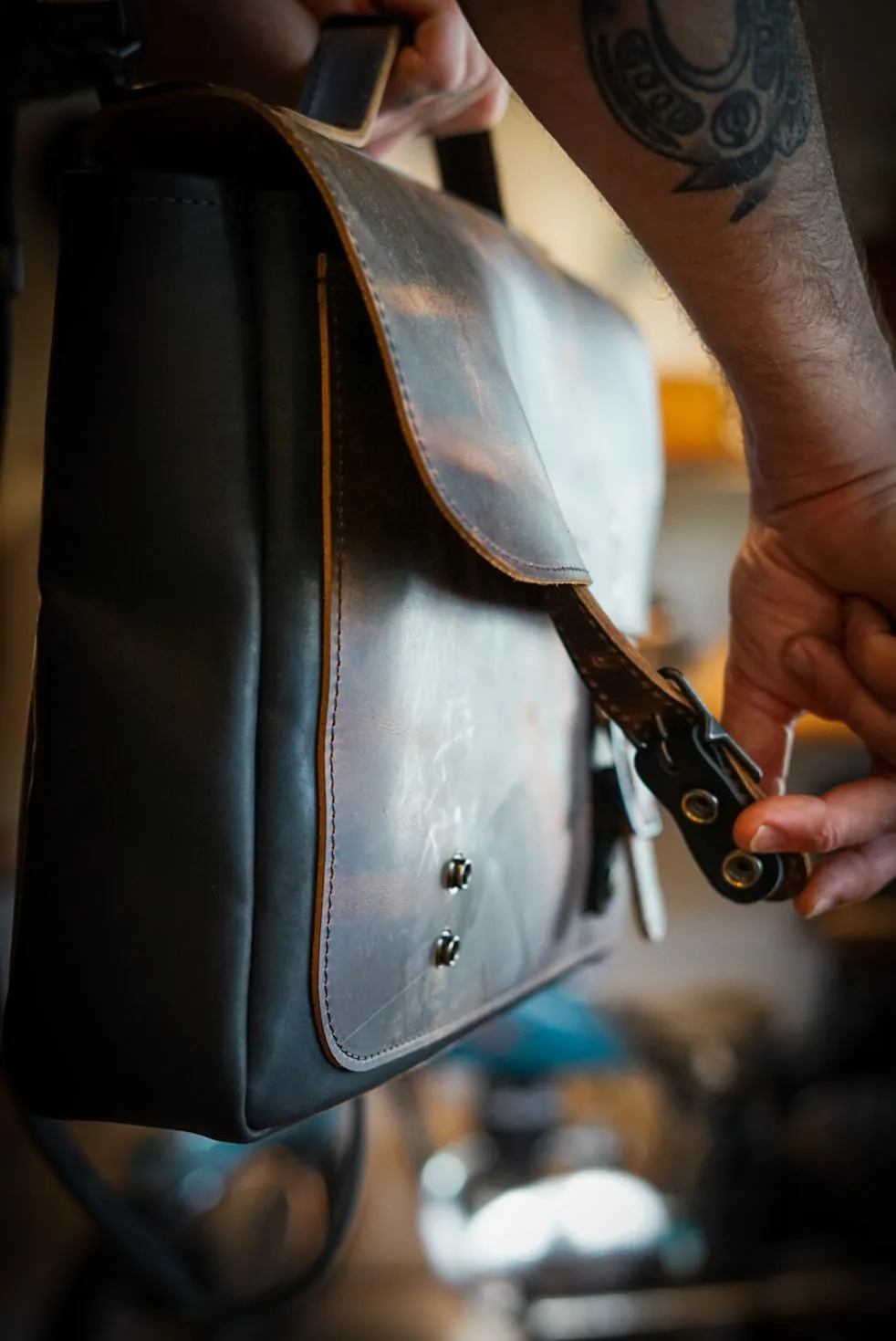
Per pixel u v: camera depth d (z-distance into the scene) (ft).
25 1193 5.23
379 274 1.42
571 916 2.16
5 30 1.76
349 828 1.51
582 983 5.36
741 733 2.16
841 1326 3.85
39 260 4.81
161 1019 1.45
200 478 1.46
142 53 2.22
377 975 1.58
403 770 1.60
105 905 1.46
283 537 1.47
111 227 1.46
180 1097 1.46
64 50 1.67
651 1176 4.64
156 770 1.46
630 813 2.20
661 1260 3.91
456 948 1.73
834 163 1.66
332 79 1.82
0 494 3.21
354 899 1.53
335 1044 1.53
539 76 1.52
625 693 1.74
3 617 5.70
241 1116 1.46
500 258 1.98
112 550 1.47
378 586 1.54
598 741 2.21
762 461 1.90
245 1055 1.46
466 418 1.50
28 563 5.68
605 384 2.37
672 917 6.46
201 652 1.46
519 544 1.51
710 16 1.46
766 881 1.77
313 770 1.48
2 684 5.72
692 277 1.65
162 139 1.50
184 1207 3.68
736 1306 3.86
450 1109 5.37
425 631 1.63
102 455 1.47
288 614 1.46
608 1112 5.01
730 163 1.53
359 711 1.52
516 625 1.88
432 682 1.65
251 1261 3.95
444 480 1.42
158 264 1.45
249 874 1.45
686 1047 4.77
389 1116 5.72
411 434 1.39
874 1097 4.45
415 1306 4.30
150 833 1.46
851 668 1.99
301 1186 4.21
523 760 1.92
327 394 1.47
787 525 1.93
